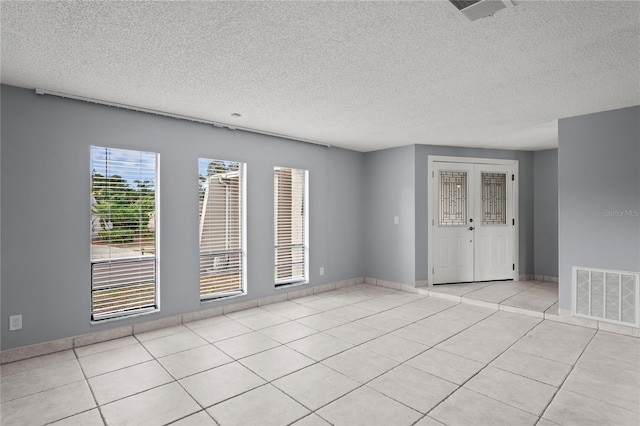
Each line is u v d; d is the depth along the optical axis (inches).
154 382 101.9
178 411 87.4
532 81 112.8
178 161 153.1
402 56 95.3
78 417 85.1
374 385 100.0
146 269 146.6
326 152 217.0
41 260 121.1
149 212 147.1
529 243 237.1
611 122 142.5
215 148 165.0
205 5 71.4
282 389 98.0
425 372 108.0
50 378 104.3
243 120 159.8
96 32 82.1
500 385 99.9
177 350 125.0
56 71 104.8
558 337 137.3
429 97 128.5
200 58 96.4
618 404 89.9
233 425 81.9
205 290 165.8
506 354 121.3
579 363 113.9
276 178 194.1
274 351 124.1
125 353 122.5
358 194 237.9
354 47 90.1
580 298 150.5
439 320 159.2
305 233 208.4
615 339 134.7
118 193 139.0
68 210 126.2
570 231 152.9
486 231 229.9
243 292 177.9
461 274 225.8
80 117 128.3
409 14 74.6
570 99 130.2
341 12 73.9
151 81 112.9
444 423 82.3
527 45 88.7
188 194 156.4
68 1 69.5
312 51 92.4
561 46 89.3
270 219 187.6
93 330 132.2
